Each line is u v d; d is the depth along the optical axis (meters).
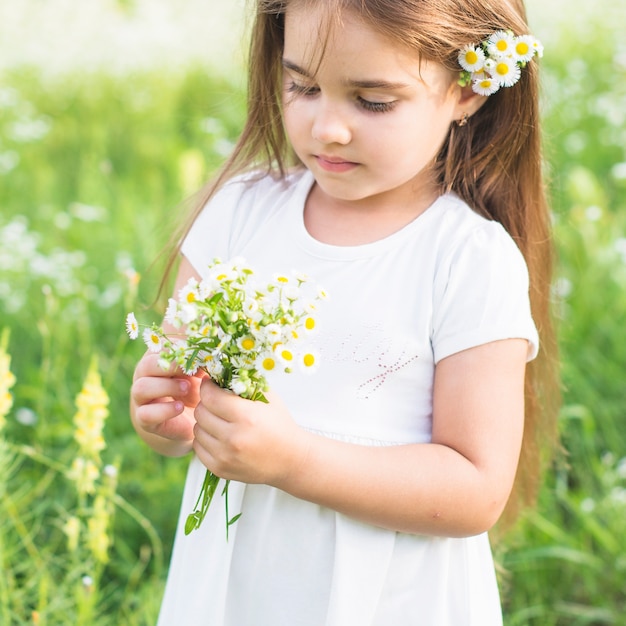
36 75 7.16
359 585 1.90
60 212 5.04
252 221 2.16
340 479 1.82
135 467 3.56
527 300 1.98
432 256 1.97
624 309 4.23
